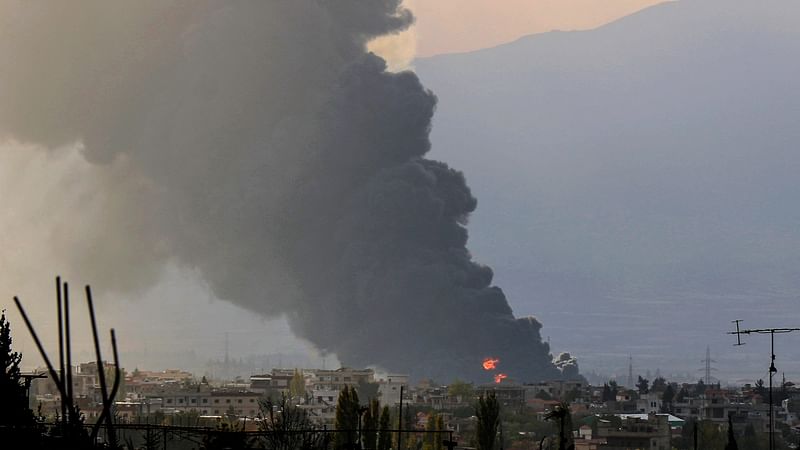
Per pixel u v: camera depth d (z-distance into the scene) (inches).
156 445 6259.8
